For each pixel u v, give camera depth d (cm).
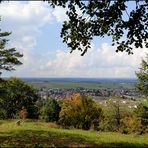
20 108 8006
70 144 1881
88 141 2084
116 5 1480
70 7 1521
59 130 3016
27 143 1895
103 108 6100
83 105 6331
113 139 2359
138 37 1544
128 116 5469
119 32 1570
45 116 8050
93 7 1509
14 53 2941
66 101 6456
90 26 1584
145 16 1505
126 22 1529
